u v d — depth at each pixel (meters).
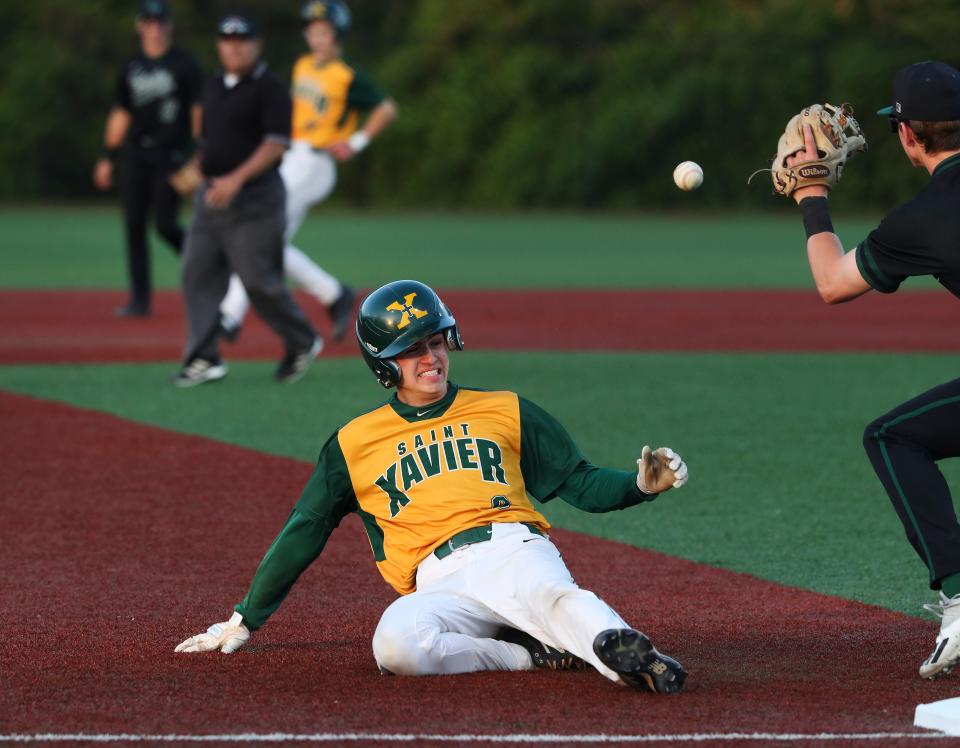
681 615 19.95
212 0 156.12
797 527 25.27
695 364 45.53
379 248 95.94
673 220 127.31
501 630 17.45
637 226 120.00
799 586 21.58
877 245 16.83
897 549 23.75
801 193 18.00
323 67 46.75
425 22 149.88
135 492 27.97
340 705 15.72
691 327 55.94
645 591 21.28
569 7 146.50
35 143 140.88
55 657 17.80
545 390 39.97
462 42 146.75
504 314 60.06
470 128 141.88
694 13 143.88
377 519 17.52
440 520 17.12
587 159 137.88
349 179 145.38
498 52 143.88
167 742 14.45
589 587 21.53
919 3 134.25
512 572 16.47
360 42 148.88
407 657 16.48
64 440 32.94
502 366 44.72
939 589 17.08
